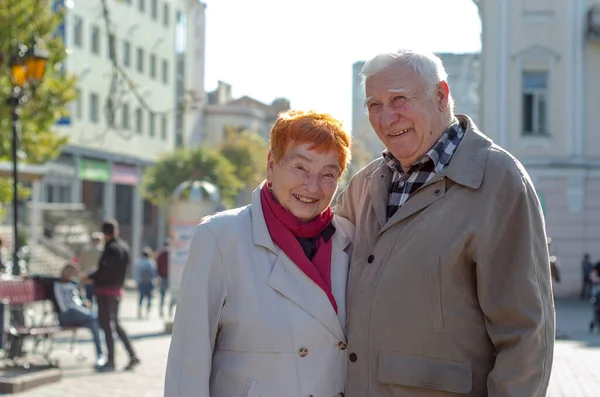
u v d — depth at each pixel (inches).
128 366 474.6
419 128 135.9
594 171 1214.3
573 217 1223.5
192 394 132.0
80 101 1624.0
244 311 134.6
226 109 3102.9
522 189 129.5
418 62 135.9
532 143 1218.6
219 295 135.3
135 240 1923.0
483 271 128.8
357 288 138.2
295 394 133.3
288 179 136.8
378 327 134.3
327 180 138.0
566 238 1226.6
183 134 2233.0
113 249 472.7
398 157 138.7
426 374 130.5
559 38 1213.1
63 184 1587.1
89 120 1662.2
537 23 1213.7
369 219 142.6
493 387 127.2
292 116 138.6
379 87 136.9
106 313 471.8
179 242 748.6
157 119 2004.2
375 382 134.4
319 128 136.2
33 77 592.4
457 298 130.3
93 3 1649.9
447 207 132.2
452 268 130.0
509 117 1216.2
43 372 421.1
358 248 142.0
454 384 129.5
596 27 1198.9
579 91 1215.6
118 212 1898.4
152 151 1979.6
